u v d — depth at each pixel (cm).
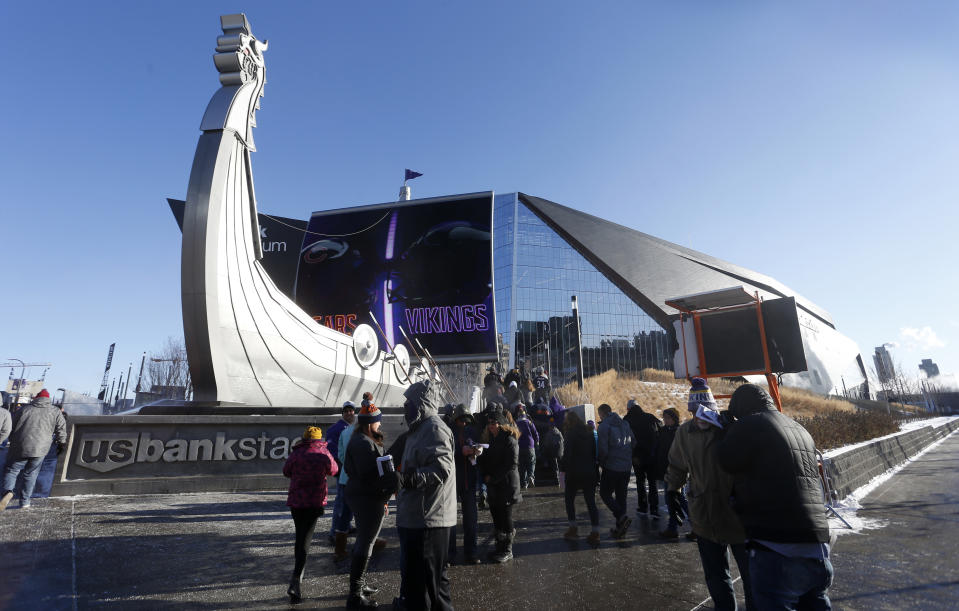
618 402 5181
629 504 929
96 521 650
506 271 7362
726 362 875
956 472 1340
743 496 271
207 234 1147
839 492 895
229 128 1237
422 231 2538
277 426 1019
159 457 941
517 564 523
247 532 625
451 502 343
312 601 401
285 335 1384
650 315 7275
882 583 454
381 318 2444
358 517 395
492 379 1686
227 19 1341
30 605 362
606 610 393
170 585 426
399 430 1189
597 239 7838
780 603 249
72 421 907
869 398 9219
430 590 326
